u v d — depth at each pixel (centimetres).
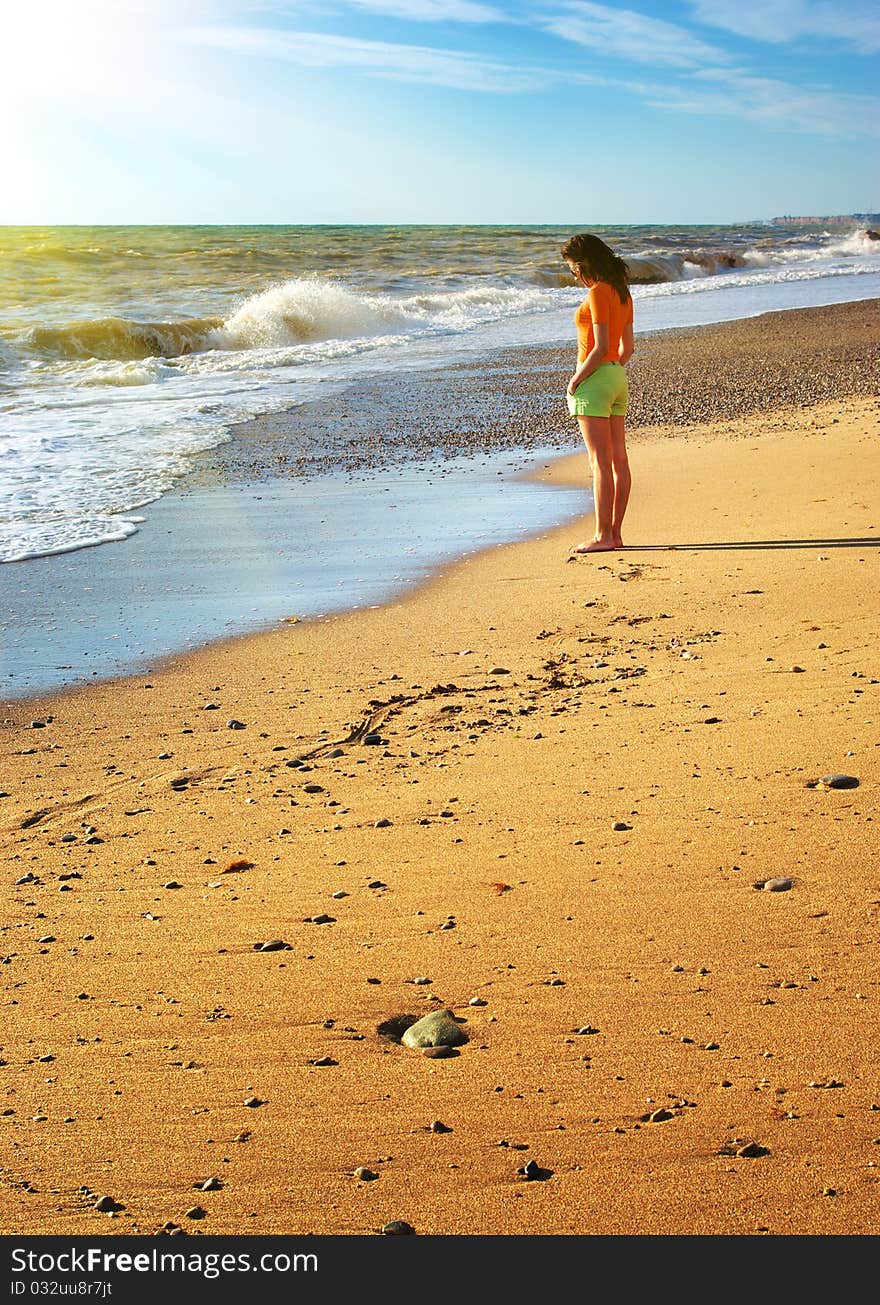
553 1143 235
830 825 363
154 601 714
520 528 867
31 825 429
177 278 3469
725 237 6638
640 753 443
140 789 457
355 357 2144
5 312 2659
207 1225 220
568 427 1326
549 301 3241
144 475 1084
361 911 343
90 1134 248
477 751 466
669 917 320
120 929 344
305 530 880
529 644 605
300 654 613
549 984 294
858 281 3878
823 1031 263
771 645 559
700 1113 239
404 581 740
